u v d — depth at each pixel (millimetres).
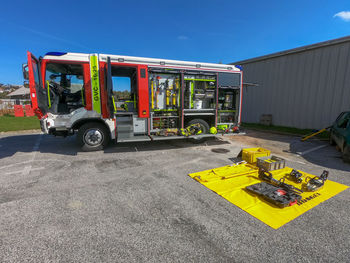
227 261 1770
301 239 2062
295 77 9617
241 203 2770
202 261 1766
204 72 6074
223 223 2328
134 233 2146
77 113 5188
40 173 3918
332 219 2410
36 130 9617
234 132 6691
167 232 2164
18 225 2262
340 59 7980
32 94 4426
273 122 10844
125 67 5281
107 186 3334
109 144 6500
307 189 3176
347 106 7914
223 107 6770
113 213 2529
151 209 2627
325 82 8516
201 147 6168
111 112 5031
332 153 5543
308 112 9227
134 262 1749
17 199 2871
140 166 4355
